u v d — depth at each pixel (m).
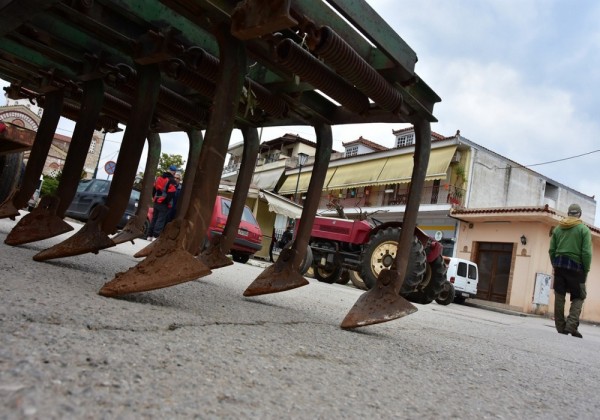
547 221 18.66
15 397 0.77
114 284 1.76
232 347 1.44
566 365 2.72
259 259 20.62
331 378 1.34
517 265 19.16
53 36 2.55
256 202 23.86
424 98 2.39
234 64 1.87
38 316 1.29
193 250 1.79
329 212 29.14
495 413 1.31
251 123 3.19
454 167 24.41
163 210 9.77
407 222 2.41
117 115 3.47
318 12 1.82
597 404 1.71
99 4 2.24
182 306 2.00
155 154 3.90
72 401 0.81
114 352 1.13
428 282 8.23
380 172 26.12
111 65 2.68
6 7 1.89
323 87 2.18
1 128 4.21
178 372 1.09
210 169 1.80
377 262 7.93
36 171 3.20
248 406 0.97
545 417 1.38
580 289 6.45
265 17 1.55
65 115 3.78
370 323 2.26
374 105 2.54
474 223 21.25
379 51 2.16
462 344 2.81
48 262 2.59
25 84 3.34
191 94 3.22
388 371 1.59
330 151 2.96
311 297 4.39
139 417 0.81
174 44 2.29
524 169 26.64
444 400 1.35
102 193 12.92
